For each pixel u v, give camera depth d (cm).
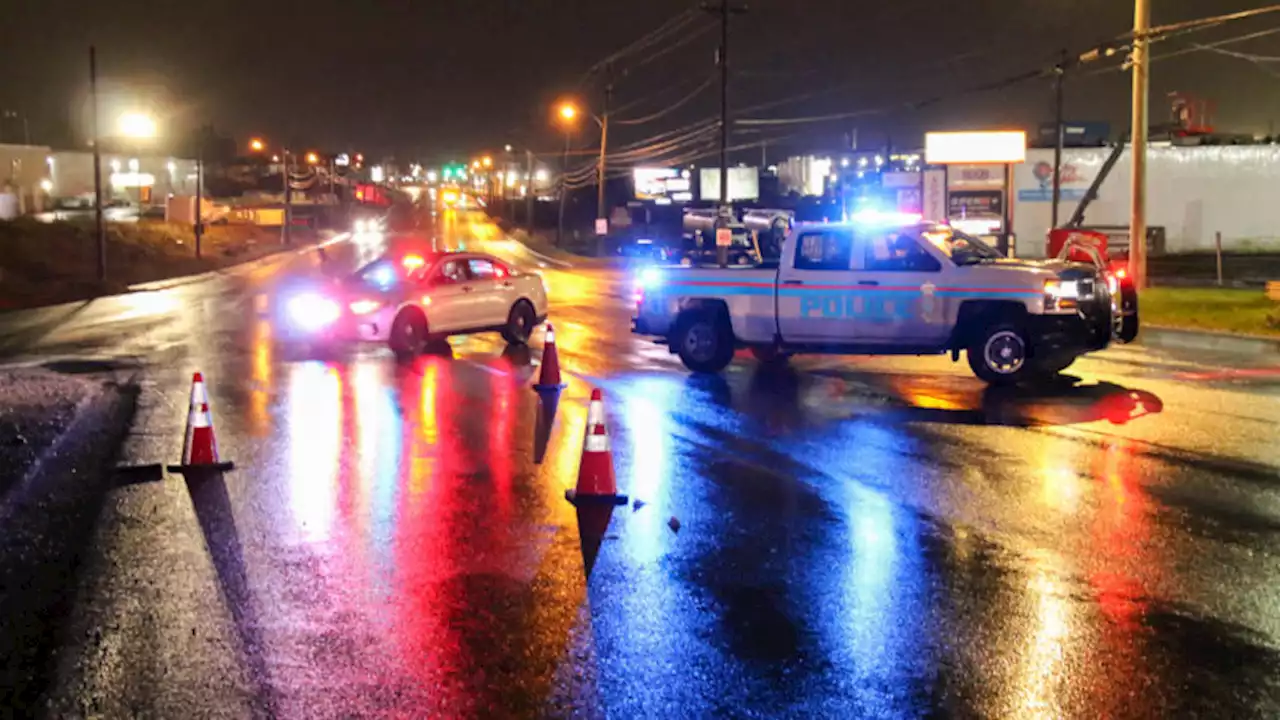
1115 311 1518
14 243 4628
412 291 1853
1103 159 5122
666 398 1351
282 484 909
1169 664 530
